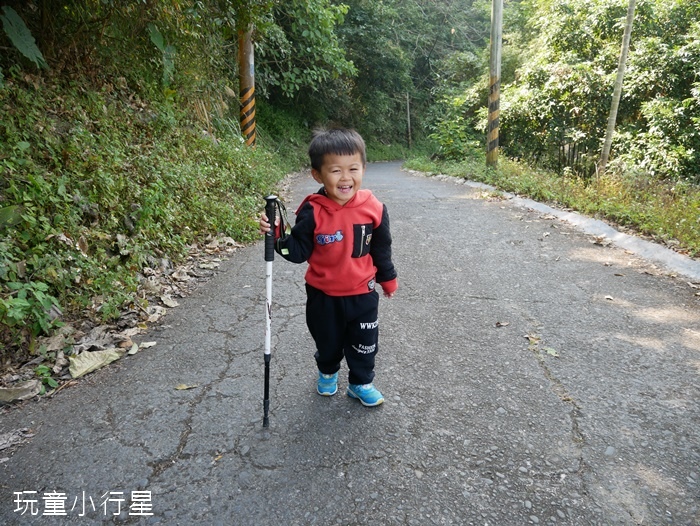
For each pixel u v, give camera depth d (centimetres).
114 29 584
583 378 266
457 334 319
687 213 537
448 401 246
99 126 510
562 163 1181
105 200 407
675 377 266
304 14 1040
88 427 225
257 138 1366
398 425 228
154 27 586
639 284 403
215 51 844
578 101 1140
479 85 1727
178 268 426
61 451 210
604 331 321
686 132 943
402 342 309
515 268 448
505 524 173
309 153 216
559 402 244
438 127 1762
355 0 1958
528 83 1259
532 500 183
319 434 221
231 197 629
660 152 949
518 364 281
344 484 191
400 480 193
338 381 269
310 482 192
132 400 246
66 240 340
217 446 213
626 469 199
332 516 176
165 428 225
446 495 186
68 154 420
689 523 173
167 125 648
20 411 237
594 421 229
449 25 2788
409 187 999
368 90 2267
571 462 203
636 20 1112
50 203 361
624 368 275
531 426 226
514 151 1303
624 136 1032
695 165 932
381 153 2452
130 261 381
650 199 642
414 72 2825
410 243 534
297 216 227
